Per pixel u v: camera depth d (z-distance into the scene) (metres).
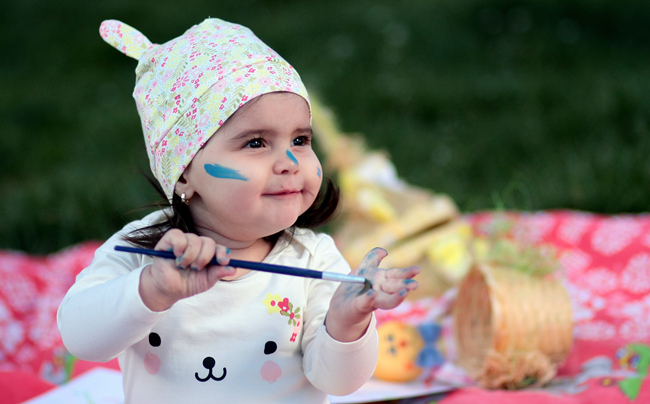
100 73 7.59
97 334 1.35
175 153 1.47
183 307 1.45
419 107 5.84
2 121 6.26
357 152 3.27
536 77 6.20
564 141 4.85
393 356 2.28
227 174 1.40
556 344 2.19
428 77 6.43
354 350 1.37
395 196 3.13
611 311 2.71
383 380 2.31
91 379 2.26
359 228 3.13
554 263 2.31
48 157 5.45
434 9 8.05
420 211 2.98
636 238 3.14
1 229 3.93
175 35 8.11
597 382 2.11
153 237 1.50
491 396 2.05
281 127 1.43
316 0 9.30
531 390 2.17
